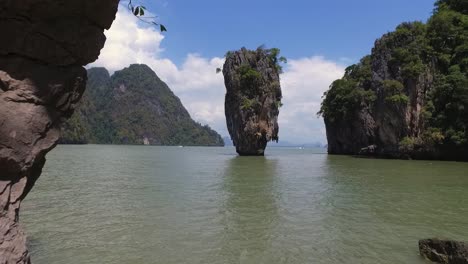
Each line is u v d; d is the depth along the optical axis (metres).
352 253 9.96
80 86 5.87
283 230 12.28
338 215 14.57
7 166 4.98
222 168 38.03
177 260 9.41
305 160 53.03
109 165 41.94
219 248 10.38
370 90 65.19
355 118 69.06
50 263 9.10
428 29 60.81
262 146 66.94
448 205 16.66
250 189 21.84
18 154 5.05
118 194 19.78
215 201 17.64
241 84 65.19
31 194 19.58
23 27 5.17
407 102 55.72
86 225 12.83
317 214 14.75
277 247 10.47
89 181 25.77
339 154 76.56
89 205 16.53
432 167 38.97
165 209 15.68
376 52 64.56
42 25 5.30
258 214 14.71
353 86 70.38
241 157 62.62
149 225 12.89
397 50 58.88
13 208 5.02
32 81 5.23
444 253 9.16
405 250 10.21
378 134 61.81
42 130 5.33
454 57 57.56
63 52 5.54
